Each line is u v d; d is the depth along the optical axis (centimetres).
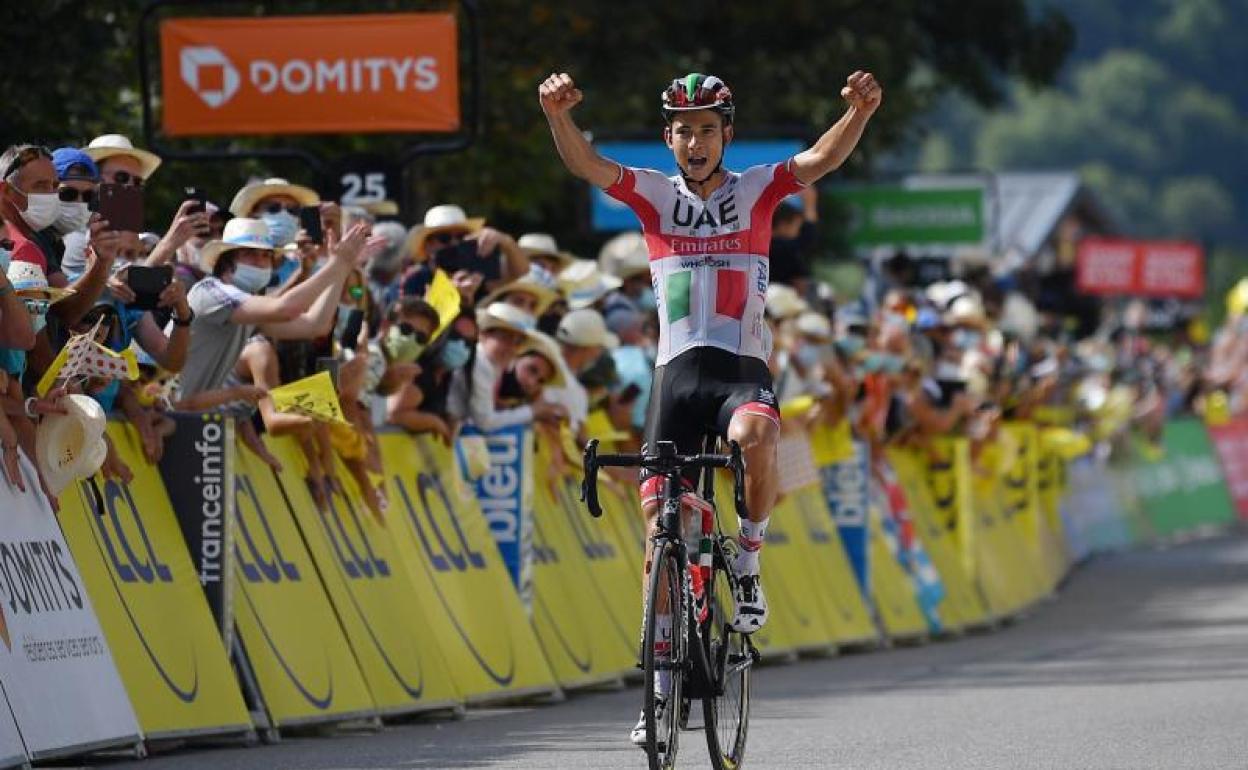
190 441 2148
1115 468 6462
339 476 2394
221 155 3111
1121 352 7212
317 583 2295
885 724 2297
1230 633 3584
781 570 3266
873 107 1780
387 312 2669
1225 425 7756
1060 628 3909
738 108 5184
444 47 3083
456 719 2419
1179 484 7144
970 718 2353
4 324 1897
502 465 2692
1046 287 6844
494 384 2673
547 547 2789
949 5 6306
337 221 2469
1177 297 8675
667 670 1714
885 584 3638
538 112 4378
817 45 5441
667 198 1806
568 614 2784
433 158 4228
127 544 2056
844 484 3550
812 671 3052
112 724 1934
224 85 3083
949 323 4044
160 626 2055
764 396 1777
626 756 2009
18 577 1872
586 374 2938
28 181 1983
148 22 3416
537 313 2839
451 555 2569
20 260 1964
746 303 1797
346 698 2258
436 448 2616
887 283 4284
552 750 2062
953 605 3891
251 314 2253
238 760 1981
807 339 3347
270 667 2177
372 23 3088
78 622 1941
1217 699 2528
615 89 4759
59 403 1938
